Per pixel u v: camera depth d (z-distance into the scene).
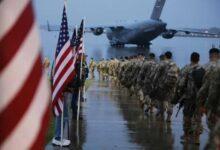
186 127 12.00
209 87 9.53
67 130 11.73
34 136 2.95
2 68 2.88
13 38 2.89
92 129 13.89
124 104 21.28
